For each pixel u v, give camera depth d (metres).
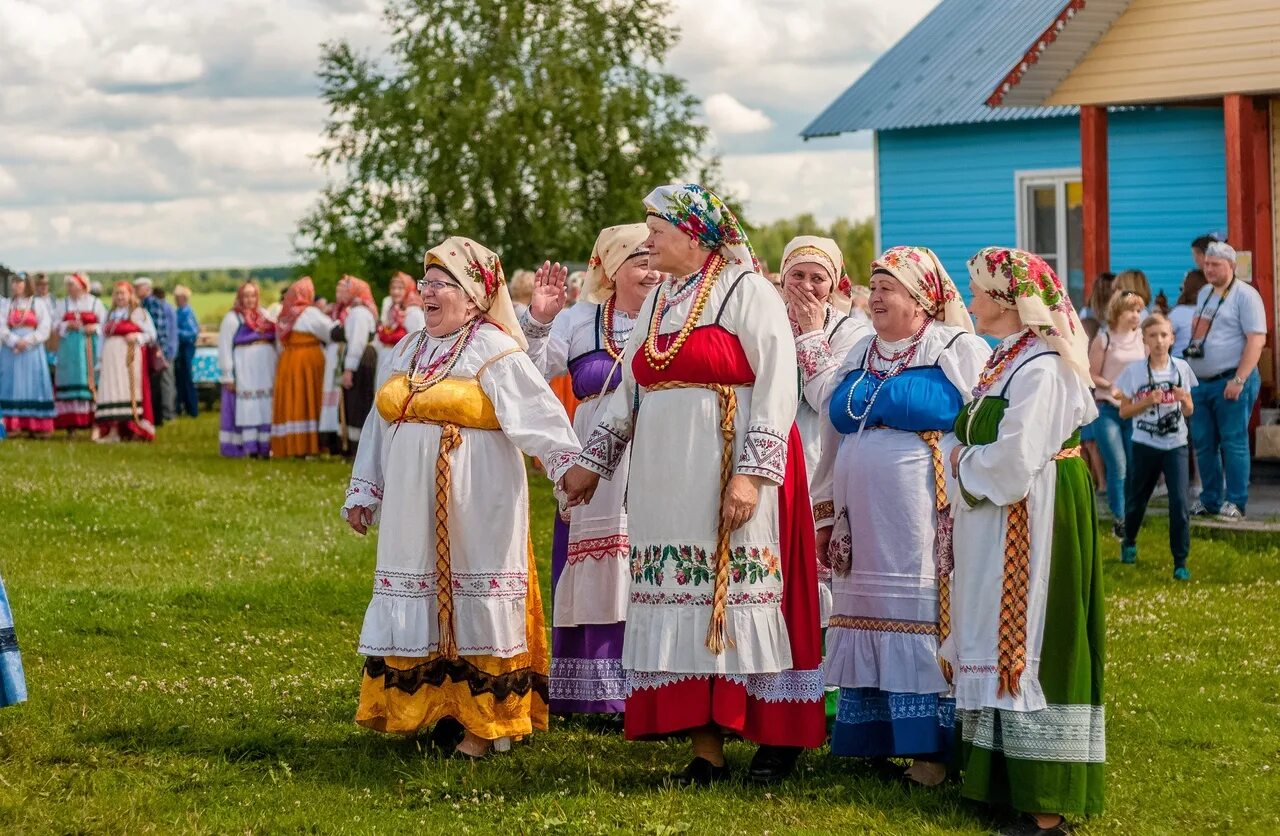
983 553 5.28
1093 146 14.78
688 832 5.14
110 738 6.17
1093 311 13.34
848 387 6.00
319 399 17.30
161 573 9.84
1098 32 14.53
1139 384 10.14
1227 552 10.69
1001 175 19.25
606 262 6.74
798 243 6.34
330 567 10.24
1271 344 14.40
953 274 19.73
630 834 5.11
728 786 5.60
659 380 5.64
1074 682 5.19
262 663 7.65
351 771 5.80
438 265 6.12
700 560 5.53
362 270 29.25
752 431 5.50
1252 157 14.07
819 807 5.41
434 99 28.09
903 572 5.76
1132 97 14.48
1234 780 5.82
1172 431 10.02
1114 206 18.25
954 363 5.85
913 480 5.79
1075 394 5.24
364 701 6.07
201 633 8.28
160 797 5.44
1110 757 6.11
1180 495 9.99
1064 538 5.23
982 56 20.17
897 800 5.53
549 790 5.61
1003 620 5.22
